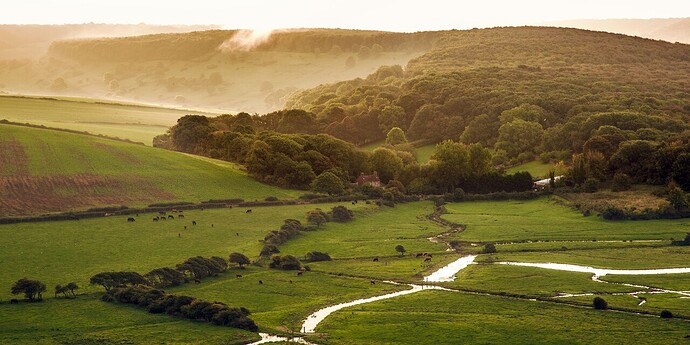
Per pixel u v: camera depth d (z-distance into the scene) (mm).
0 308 153375
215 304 152500
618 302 163500
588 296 169375
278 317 153500
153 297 158625
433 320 151625
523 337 140250
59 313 151000
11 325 142750
